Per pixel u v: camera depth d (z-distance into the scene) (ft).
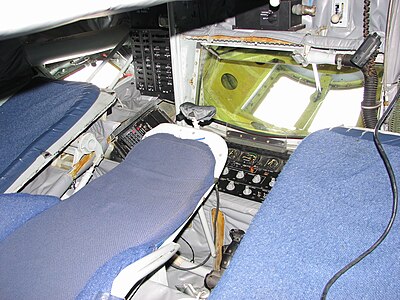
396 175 3.25
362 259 2.61
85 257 3.31
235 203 6.11
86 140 5.89
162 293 3.72
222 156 5.31
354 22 5.08
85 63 7.81
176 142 4.88
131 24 7.05
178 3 6.03
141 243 3.52
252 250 2.76
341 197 3.12
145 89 7.48
